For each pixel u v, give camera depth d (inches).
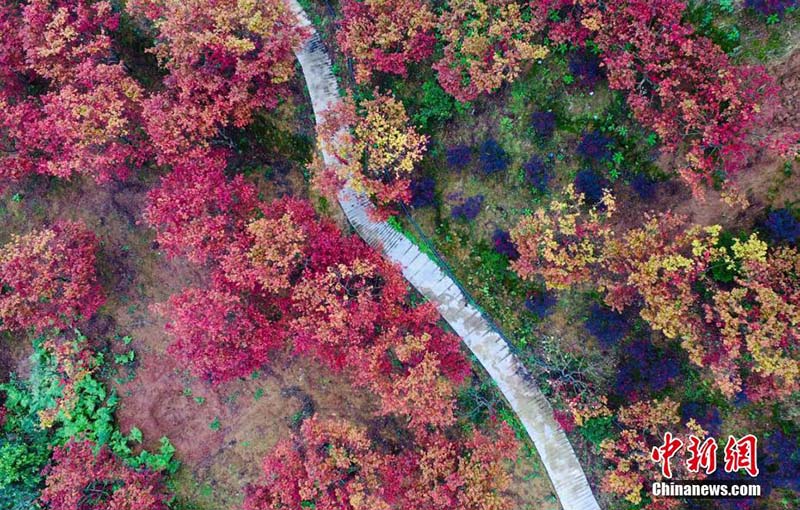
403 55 911.0
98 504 1027.9
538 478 1043.3
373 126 941.8
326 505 880.9
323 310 874.1
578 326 1007.6
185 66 893.8
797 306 751.1
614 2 791.7
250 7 862.5
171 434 1141.1
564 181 967.0
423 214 1055.6
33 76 1054.4
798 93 780.0
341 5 1005.8
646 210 921.5
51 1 954.7
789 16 773.3
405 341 901.8
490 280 1046.4
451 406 927.7
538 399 1045.8
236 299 902.4
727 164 796.6
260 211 1098.7
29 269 989.2
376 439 1095.0
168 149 908.0
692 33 819.4
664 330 819.4
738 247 770.8
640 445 914.1
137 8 925.8
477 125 995.9
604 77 895.7
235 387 1135.6
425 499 893.2
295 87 1056.2
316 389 1120.2
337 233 954.1
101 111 908.6
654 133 878.4
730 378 880.9
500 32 837.8
